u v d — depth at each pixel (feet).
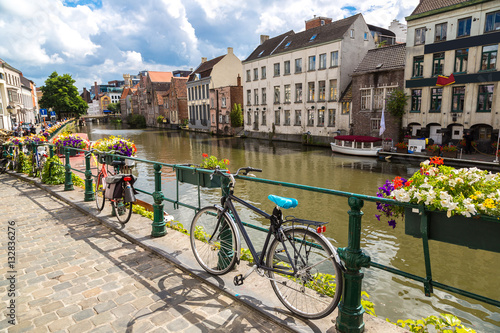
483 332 18.83
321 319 9.14
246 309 10.11
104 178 20.24
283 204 8.93
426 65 86.22
